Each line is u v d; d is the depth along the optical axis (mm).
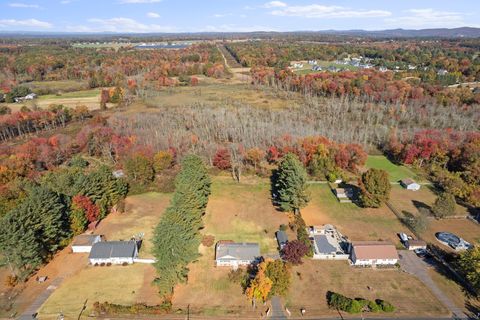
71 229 67688
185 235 58500
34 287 56344
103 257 61406
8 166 89938
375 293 54375
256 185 91375
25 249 56062
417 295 53844
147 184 91438
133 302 53000
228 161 97688
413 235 69250
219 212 78438
